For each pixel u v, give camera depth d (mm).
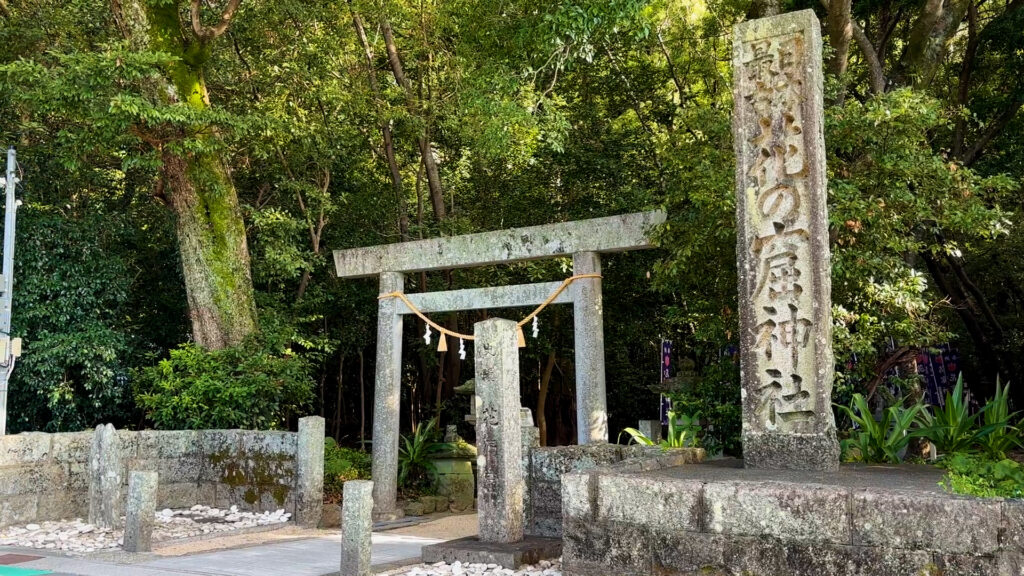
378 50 17109
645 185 14461
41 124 15203
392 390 11234
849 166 8906
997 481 4543
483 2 11836
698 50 15500
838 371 9555
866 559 4402
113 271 14555
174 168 13219
